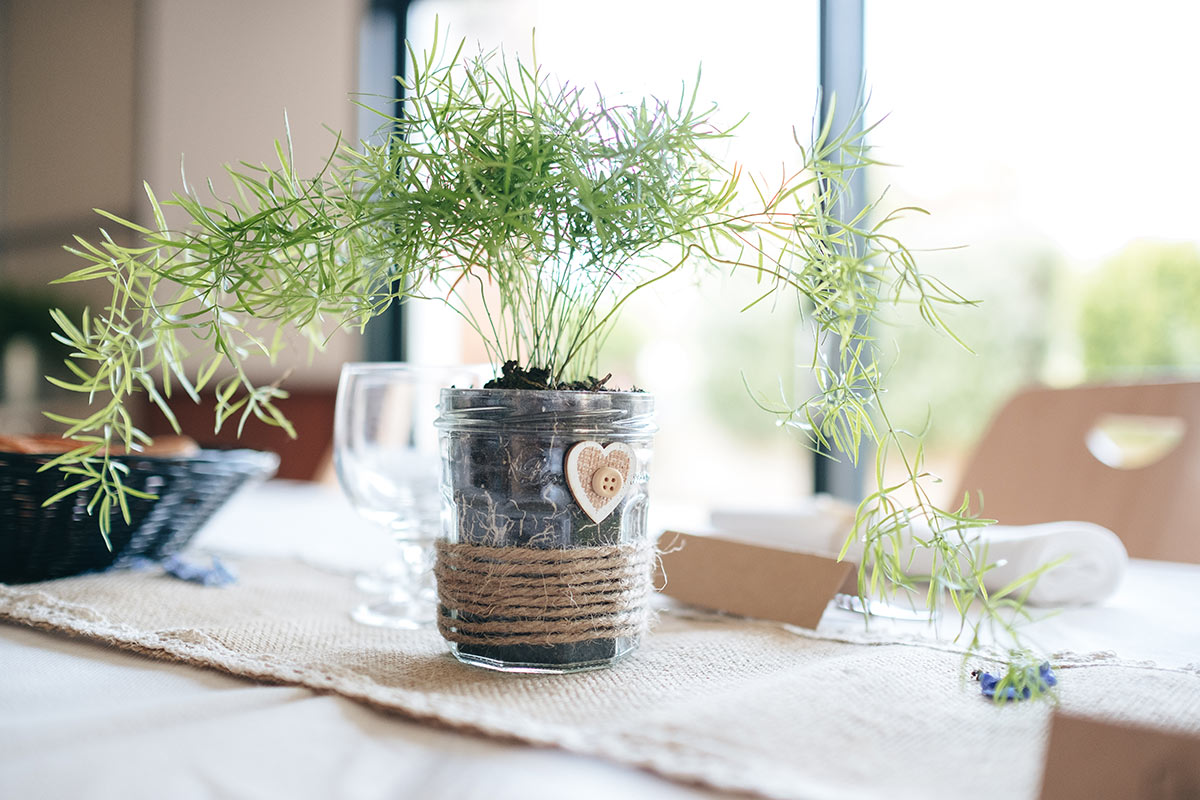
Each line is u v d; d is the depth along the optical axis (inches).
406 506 27.6
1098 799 12.4
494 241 19.4
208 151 124.2
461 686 18.3
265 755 14.0
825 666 19.3
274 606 26.0
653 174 19.5
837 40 76.4
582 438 19.7
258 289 20.5
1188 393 40.1
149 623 22.7
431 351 113.5
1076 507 42.0
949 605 28.3
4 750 13.9
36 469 26.0
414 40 114.1
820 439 21.0
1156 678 19.5
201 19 125.8
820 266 20.1
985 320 226.1
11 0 147.2
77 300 139.2
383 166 19.8
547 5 181.0
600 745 13.8
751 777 12.7
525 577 19.3
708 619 25.8
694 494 286.8
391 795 12.8
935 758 14.2
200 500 30.2
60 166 141.9
